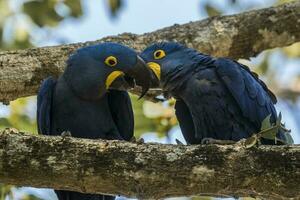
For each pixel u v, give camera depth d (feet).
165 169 26.71
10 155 27.14
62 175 27.12
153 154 26.94
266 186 26.22
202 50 40.40
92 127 35.70
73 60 35.50
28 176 27.22
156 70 36.83
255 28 41.55
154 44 37.58
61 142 27.37
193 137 37.14
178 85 36.14
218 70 35.68
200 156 26.68
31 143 27.32
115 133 36.35
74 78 35.19
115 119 37.06
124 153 27.04
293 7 42.37
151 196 27.20
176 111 37.29
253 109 35.83
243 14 41.93
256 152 26.43
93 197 35.37
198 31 40.73
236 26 41.34
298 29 42.16
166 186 26.84
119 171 26.91
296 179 25.88
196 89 35.50
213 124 35.55
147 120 42.65
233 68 35.76
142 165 26.81
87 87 34.99
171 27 40.86
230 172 26.40
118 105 36.70
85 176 27.02
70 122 35.63
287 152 26.20
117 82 35.63
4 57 36.65
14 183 27.48
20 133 27.66
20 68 36.55
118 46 35.86
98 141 27.50
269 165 26.17
